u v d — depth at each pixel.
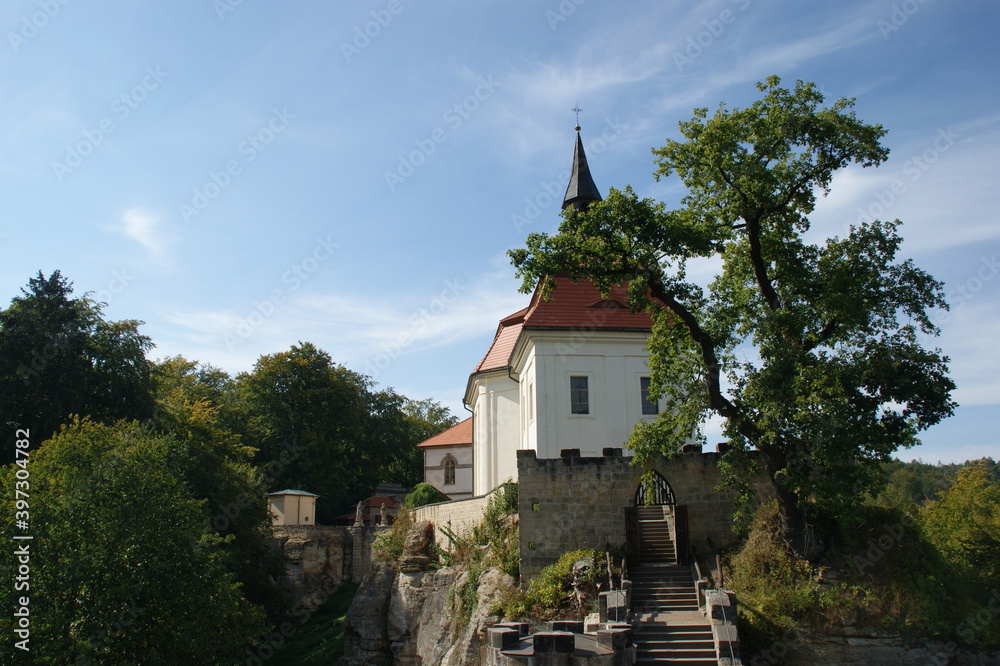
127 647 24.31
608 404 36.47
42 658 21.81
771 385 23.59
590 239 25.03
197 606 26.23
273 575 47.78
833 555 24.55
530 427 38.94
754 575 24.97
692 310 26.58
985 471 46.12
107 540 24.94
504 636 16.50
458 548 36.25
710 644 21.14
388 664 39.25
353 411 70.69
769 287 25.86
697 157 24.47
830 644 22.45
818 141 23.73
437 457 70.69
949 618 23.36
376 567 43.53
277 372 68.31
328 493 67.56
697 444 29.72
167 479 28.11
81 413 41.53
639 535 29.62
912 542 25.33
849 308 23.47
